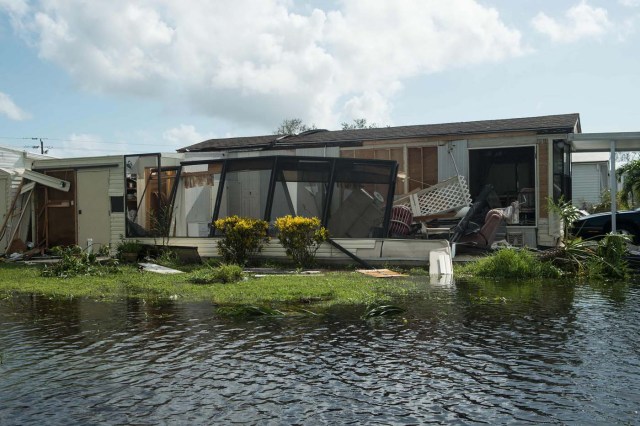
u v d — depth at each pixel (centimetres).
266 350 666
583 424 448
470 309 902
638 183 2761
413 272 1373
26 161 2017
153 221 1747
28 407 491
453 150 1867
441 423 452
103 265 1532
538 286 1159
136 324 816
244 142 2289
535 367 591
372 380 555
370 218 1523
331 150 2047
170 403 498
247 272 1397
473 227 1641
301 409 482
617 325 778
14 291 1153
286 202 1569
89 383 553
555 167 1769
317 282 1188
